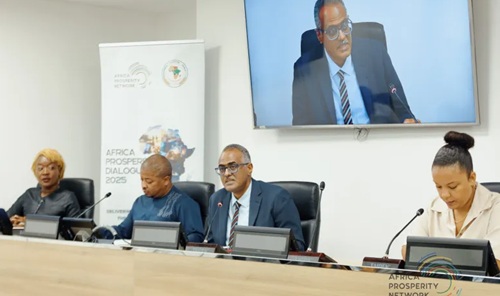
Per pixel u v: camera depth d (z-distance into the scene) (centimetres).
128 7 668
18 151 618
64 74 643
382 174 470
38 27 629
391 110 454
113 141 583
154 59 575
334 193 493
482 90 425
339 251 491
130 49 581
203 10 575
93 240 343
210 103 572
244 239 267
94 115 661
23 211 529
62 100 641
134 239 298
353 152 484
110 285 297
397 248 461
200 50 562
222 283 263
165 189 406
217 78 566
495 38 419
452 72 428
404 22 443
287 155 520
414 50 441
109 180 582
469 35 420
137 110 578
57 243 317
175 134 566
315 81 486
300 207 375
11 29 616
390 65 451
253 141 541
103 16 664
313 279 240
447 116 432
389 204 466
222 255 264
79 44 651
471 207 275
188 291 273
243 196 355
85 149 655
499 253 264
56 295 315
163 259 281
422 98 440
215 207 366
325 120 485
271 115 510
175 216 398
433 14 432
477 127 428
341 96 475
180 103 566
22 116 620
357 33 462
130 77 580
